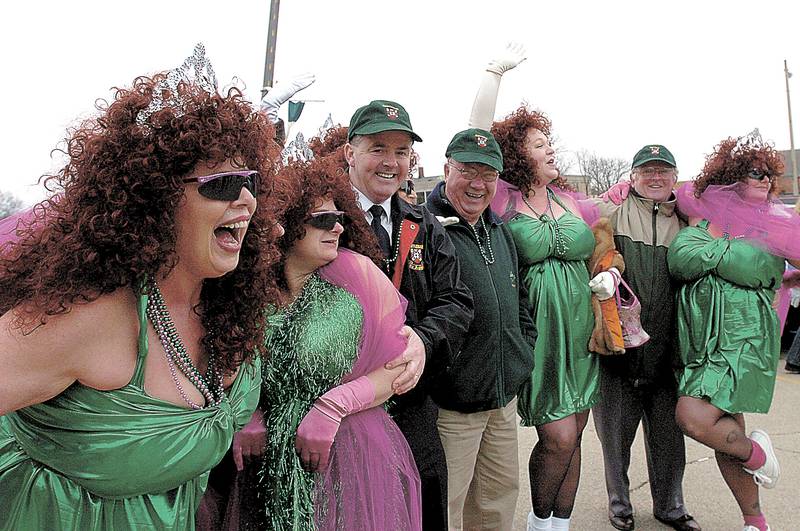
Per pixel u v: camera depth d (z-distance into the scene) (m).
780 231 3.17
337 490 1.91
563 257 3.19
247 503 1.95
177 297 1.47
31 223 1.37
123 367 1.33
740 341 3.21
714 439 3.20
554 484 3.22
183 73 1.37
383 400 2.01
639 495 4.16
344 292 2.01
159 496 1.45
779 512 3.78
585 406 3.20
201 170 1.33
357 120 2.48
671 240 3.45
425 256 2.46
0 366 1.22
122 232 1.25
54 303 1.22
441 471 2.37
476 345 2.71
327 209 2.03
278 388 1.94
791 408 5.93
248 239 1.53
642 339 3.27
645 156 3.43
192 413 1.44
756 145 3.35
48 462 1.34
